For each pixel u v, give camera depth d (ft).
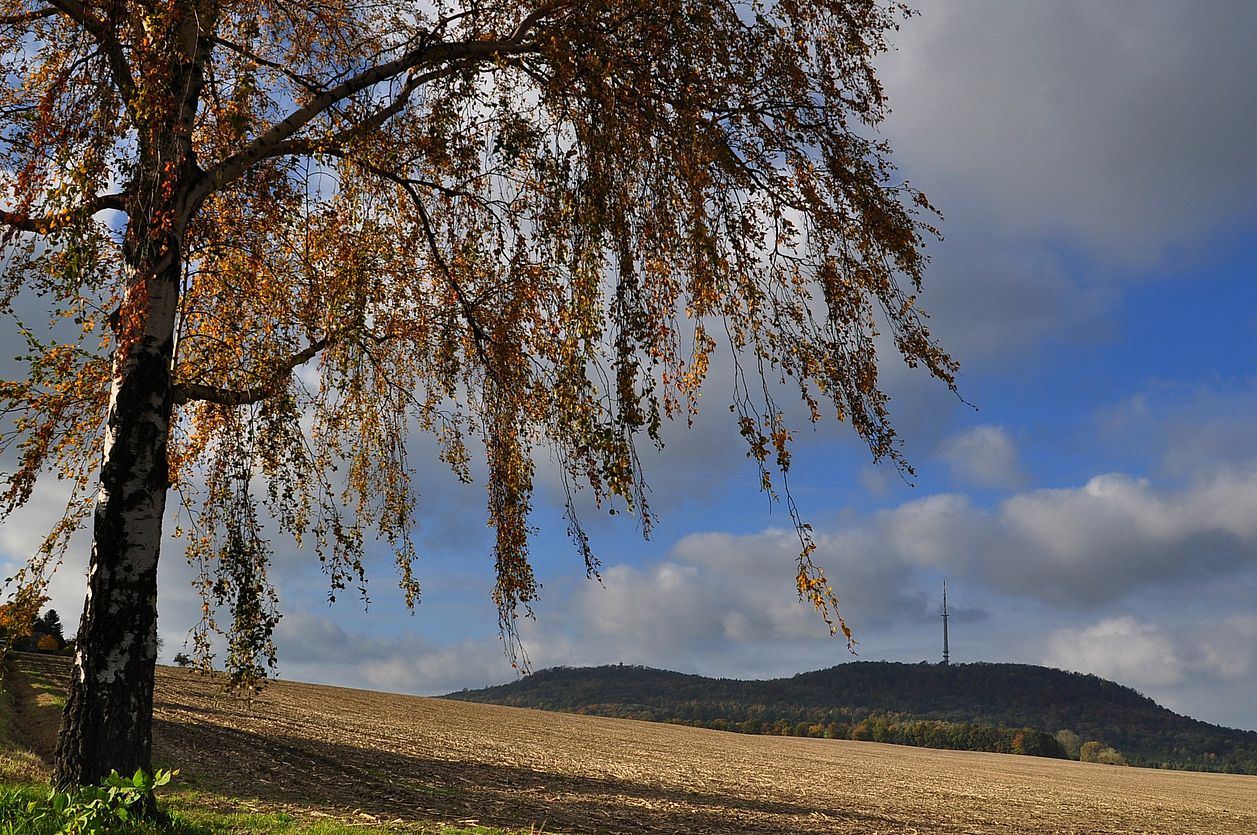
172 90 24.81
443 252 31.76
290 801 52.08
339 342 28.76
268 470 30.81
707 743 208.85
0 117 25.99
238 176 27.99
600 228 23.48
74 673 25.04
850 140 25.52
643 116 23.80
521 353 29.37
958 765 216.13
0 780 41.70
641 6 23.62
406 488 33.24
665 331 24.57
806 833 71.61
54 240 22.72
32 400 29.55
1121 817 114.73
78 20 23.76
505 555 29.04
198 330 32.60
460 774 85.10
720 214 24.14
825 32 26.43
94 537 25.70
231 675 29.89
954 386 24.81
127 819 22.89
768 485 22.04
